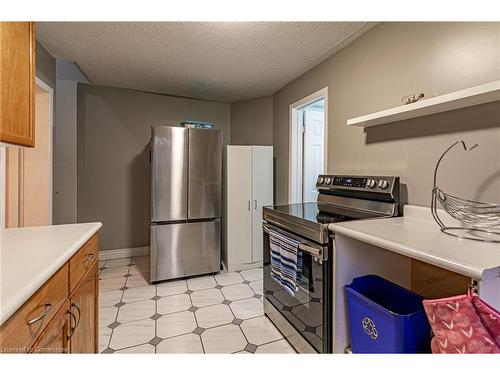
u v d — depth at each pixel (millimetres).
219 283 2752
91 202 3324
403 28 1659
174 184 2793
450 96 1216
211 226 2973
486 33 1246
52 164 2396
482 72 1263
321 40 2066
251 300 2373
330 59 2359
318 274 1472
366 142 1974
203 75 2838
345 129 2184
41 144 2320
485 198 1261
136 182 3543
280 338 1819
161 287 2652
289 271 1700
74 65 3145
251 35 2012
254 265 3197
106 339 1805
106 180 3391
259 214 3213
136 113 3500
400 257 1587
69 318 1065
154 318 2072
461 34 1347
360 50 2012
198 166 2896
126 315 2115
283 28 1898
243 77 2898
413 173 1615
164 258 2771
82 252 1246
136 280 2818
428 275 1524
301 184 3076
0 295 688
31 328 777
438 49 1453
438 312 927
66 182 3129
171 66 2602
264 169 3236
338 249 1428
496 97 1168
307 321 1569
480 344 850
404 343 1122
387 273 1549
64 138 3119
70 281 1086
